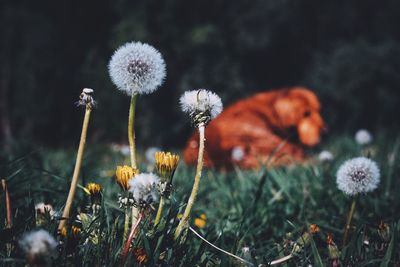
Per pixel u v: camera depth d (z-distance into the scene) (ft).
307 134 31.68
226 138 30.99
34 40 80.43
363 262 9.79
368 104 75.00
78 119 80.02
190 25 81.20
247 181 17.34
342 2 91.56
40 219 10.03
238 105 32.63
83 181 12.34
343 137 39.34
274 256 10.96
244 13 83.20
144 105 75.10
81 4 85.87
